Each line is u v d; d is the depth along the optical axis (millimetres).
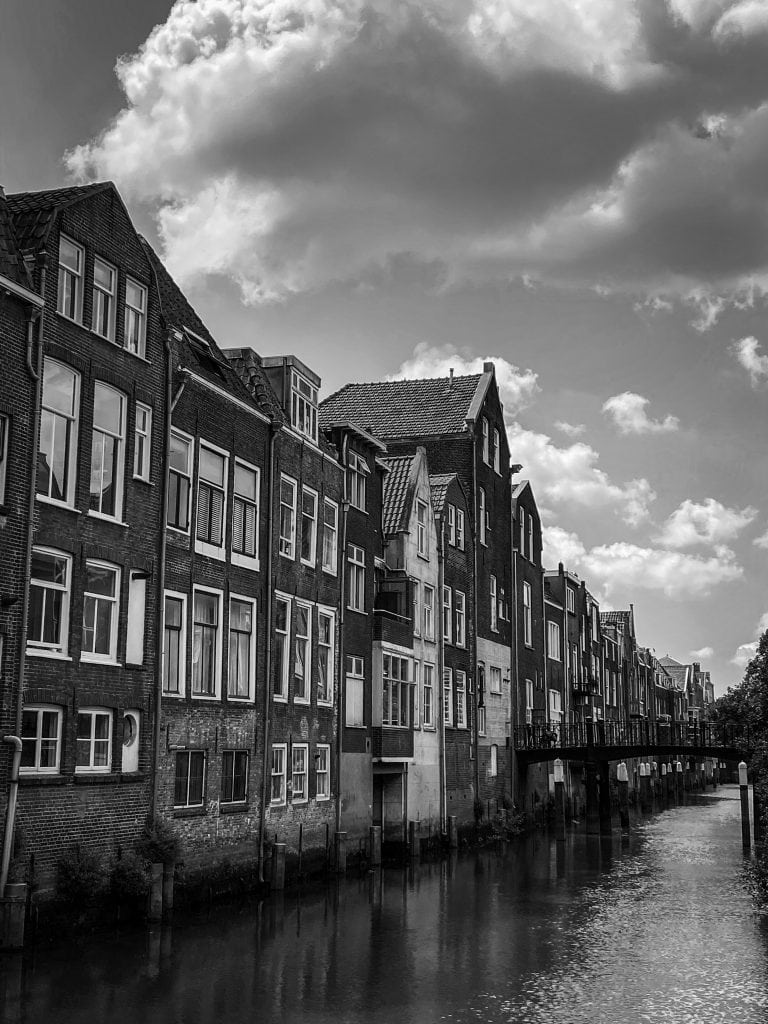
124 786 22688
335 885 30453
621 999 17625
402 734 38281
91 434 22391
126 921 22031
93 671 21922
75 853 21094
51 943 19844
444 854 40625
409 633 39844
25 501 20219
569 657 69688
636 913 26672
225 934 21906
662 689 119688
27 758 20297
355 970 19391
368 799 36000
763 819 43344
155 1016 15648
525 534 59500
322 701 33062
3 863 19125
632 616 99312
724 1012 16797
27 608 20047
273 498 30219
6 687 19484
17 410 20125
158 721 23906
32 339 20578
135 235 24438
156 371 24750
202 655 26625
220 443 27641
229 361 31188
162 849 23047
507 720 52781
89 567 22312
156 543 24375
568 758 52188
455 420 50594
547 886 31703
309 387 33250
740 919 25828
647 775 85125
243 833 27625
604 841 48062
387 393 53969
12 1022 14945
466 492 49375
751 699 49094
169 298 29078
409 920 24766
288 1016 16125
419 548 42250
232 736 27312
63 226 21906
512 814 50688
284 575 30750
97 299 23109
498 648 52281
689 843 47125
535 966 20141
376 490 38969
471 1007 16969
